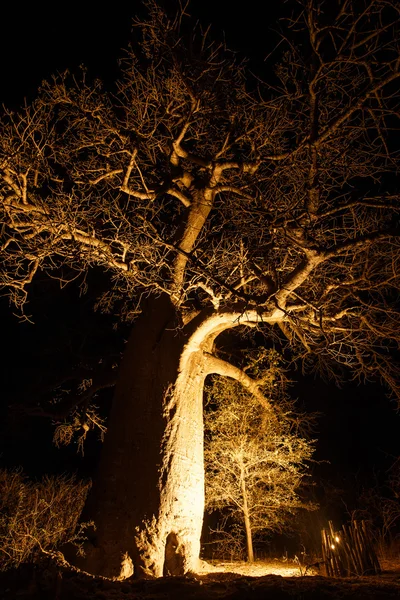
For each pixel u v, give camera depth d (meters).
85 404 13.29
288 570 10.41
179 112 11.25
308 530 14.44
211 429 12.38
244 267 9.81
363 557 8.74
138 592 6.18
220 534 14.52
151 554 8.87
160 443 9.64
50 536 8.75
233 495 12.17
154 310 10.67
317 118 8.65
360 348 10.86
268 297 8.98
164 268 10.68
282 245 10.10
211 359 11.07
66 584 6.12
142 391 10.05
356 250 9.88
